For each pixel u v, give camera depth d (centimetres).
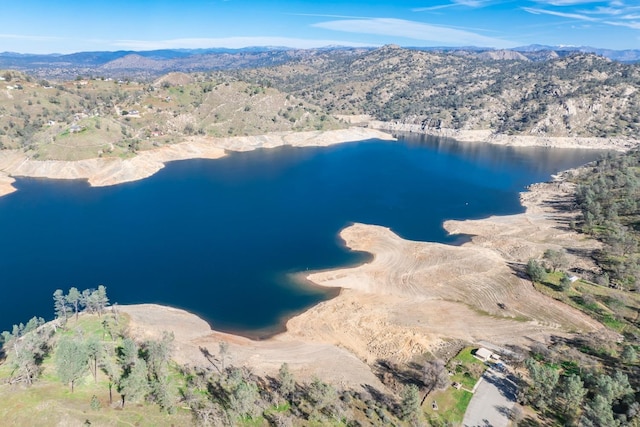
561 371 8162
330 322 10194
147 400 7006
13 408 6425
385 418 6969
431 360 8706
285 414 6981
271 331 9900
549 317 10181
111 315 9900
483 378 8031
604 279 11381
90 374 7406
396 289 11650
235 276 12338
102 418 6388
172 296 11250
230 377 7838
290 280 12138
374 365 8719
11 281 11775
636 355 8456
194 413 6800
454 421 6994
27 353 7331
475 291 11438
